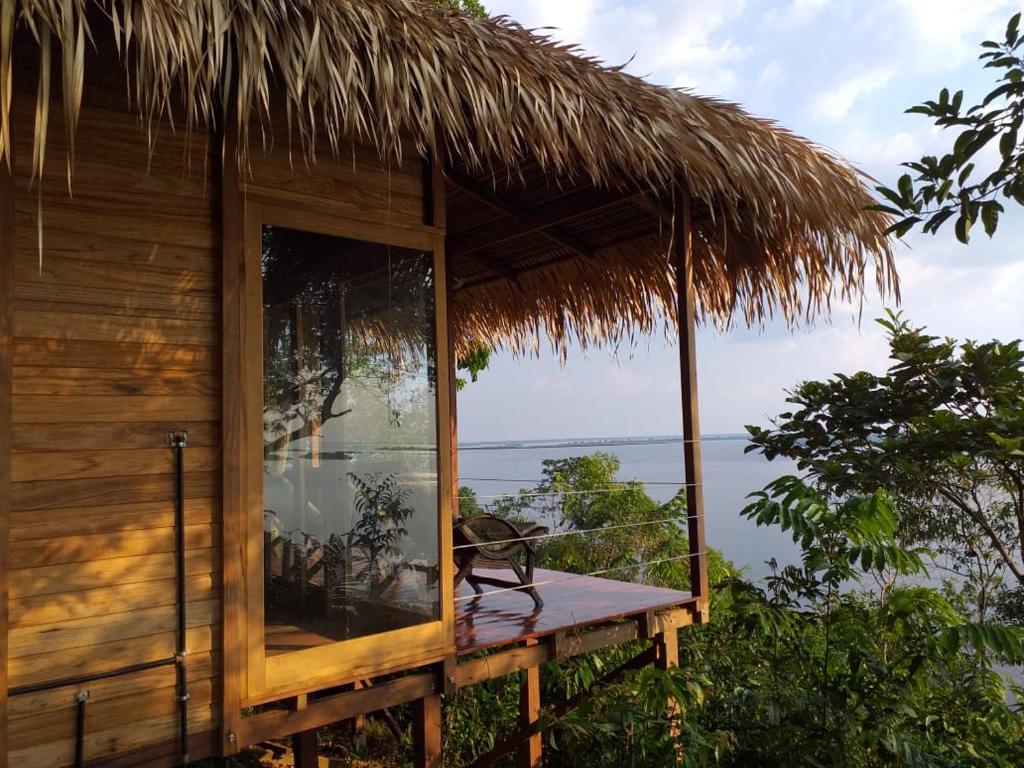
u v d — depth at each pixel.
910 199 1.97
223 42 2.23
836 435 5.54
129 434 2.53
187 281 2.69
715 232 4.94
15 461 2.32
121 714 2.45
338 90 2.44
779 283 4.88
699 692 3.96
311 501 2.92
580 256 5.89
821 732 3.84
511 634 3.65
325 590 2.94
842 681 4.18
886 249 4.52
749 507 4.19
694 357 4.38
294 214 2.96
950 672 4.25
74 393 2.44
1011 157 1.82
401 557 3.19
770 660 4.26
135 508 2.52
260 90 2.29
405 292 3.29
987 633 3.74
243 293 2.79
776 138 4.11
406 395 3.27
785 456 5.91
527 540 4.33
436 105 2.71
